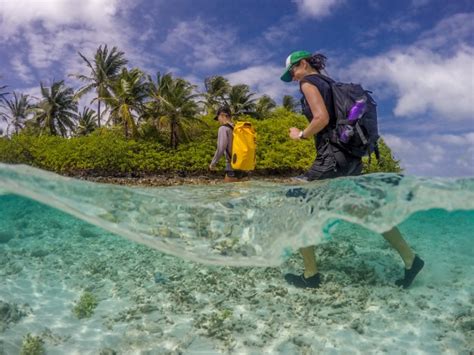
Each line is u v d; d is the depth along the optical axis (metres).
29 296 2.01
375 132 1.95
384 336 1.60
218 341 1.57
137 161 12.80
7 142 13.59
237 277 2.29
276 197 2.03
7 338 1.57
